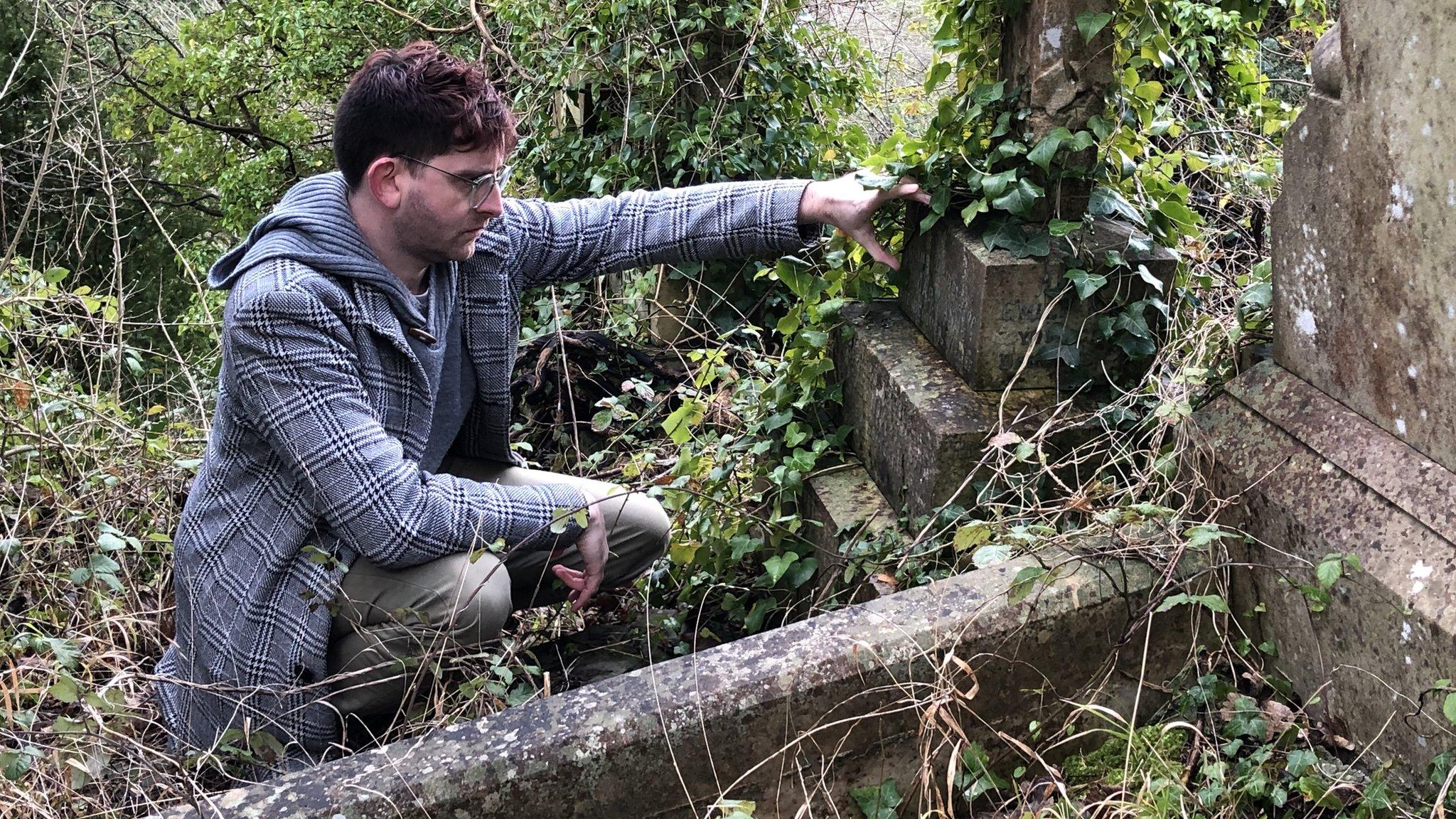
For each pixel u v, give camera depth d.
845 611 1.97
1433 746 1.66
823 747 1.88
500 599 2.19
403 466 2.10
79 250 4.09
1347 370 1.85
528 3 4.57
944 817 1.91
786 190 2.51
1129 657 2.01
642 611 2.80
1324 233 1.85
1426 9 1.56
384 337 2.13
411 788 1.71
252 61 10.01
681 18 4.09
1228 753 1.85
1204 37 3.62
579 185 4.47
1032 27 2.31
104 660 2.45
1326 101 1.80
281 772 1.87
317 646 2.14
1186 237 2.79
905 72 4.77
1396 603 1.67
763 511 2.90
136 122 10.75
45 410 2.97
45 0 5.79
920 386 2.47
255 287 2.03
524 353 3.92
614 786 1.79
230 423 2.13
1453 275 1.59
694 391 3.01
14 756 1.84
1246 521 1.97
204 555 2.18
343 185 2.16
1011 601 1.93
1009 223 2.40
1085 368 2.42
